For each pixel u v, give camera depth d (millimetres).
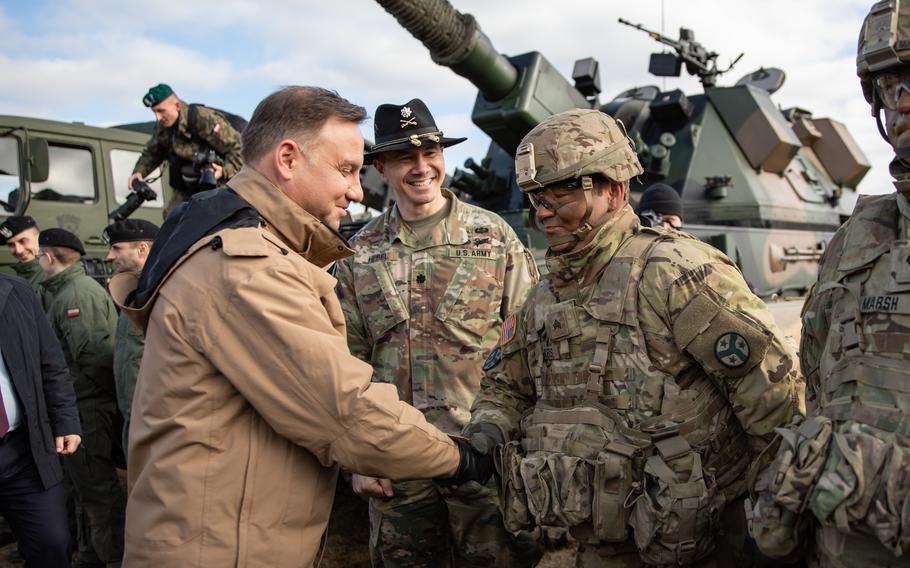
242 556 1827
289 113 2008
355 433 1879
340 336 1970
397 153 3125
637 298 2145
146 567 1835
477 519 3059
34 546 3502
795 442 1769
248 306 1826
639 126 7367
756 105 7301
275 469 1904
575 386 2209
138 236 4461
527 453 2285
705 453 2115
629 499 2080
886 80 1717
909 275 1647
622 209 2285
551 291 2361
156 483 1845
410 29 5746
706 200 6934
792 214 7625
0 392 3379
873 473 1600
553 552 4254
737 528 2244
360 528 4895
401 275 3193
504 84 6297
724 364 2027
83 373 4617
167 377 1869
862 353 1718
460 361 3109
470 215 3273
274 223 2033
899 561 1634
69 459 4605
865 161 9414
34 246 5684
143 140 7715
